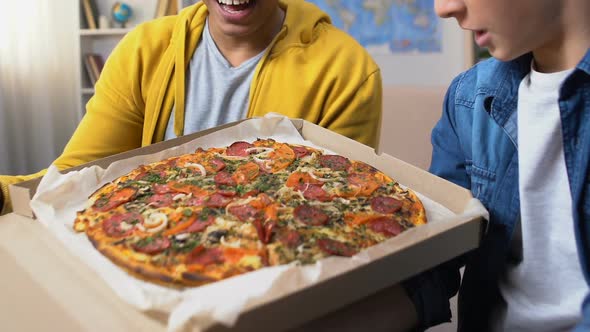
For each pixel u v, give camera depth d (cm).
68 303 70
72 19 299
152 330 64
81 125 130
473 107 96
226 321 53
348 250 75
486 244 90
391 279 67
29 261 81
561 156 79
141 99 128
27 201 92
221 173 99
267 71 122
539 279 81
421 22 256
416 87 213
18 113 289
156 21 131
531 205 81
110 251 75
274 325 56
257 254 74
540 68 82
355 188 94
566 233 78
